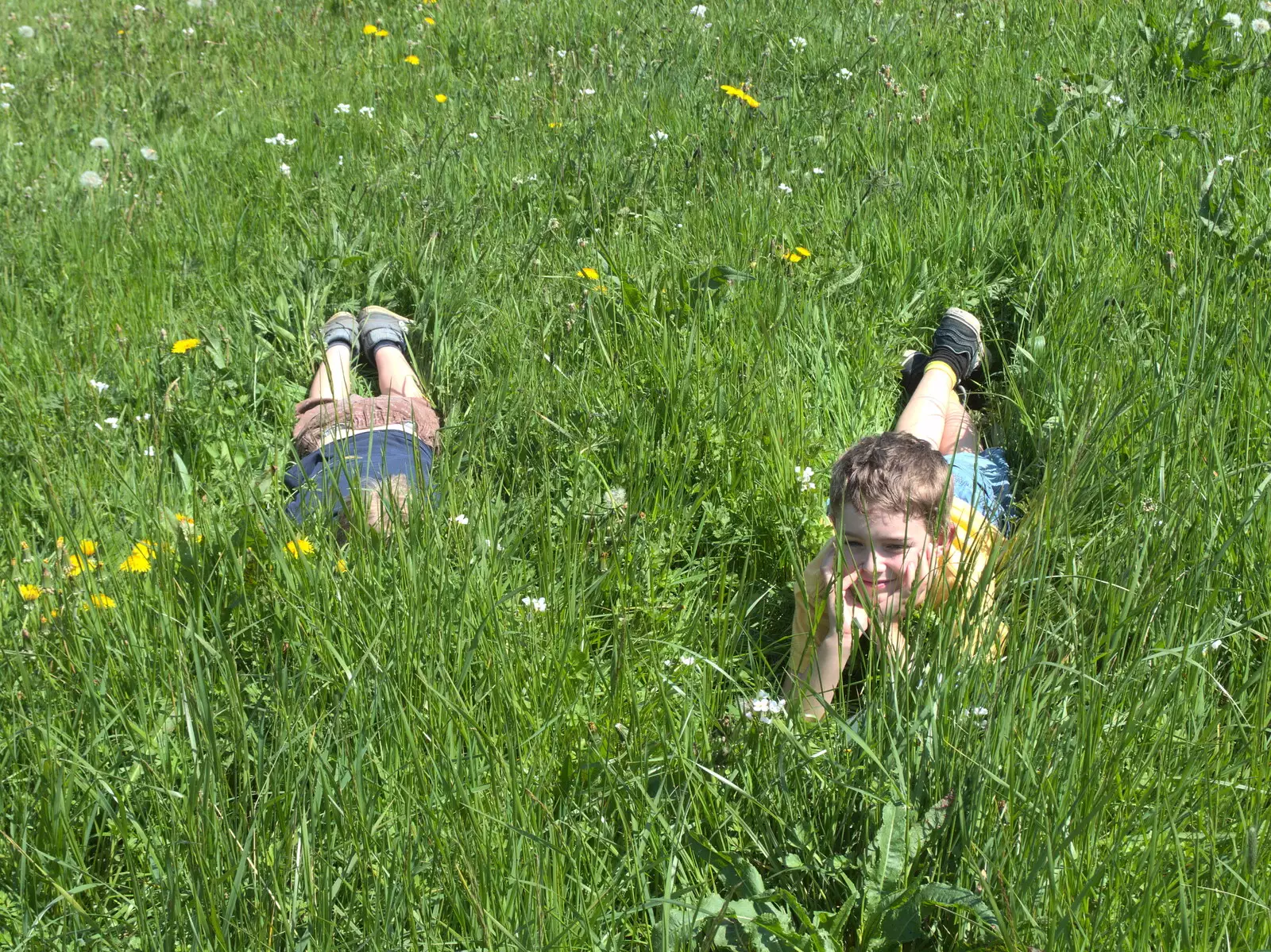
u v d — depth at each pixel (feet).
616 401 10.85
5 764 6.72
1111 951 5.22
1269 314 10.26
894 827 6.03
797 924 6.04
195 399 11.34
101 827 6.74
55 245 15.25
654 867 6.21
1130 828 5.90
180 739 6.93
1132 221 12.96
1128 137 14.85
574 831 6.17
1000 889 5.62
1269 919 5.09
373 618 7.62
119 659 7.50
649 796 6.57
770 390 10.61
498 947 5.59
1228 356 9.98
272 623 7.83
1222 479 7.95
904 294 13.07
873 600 7.29
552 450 10.28
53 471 9.98
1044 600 7.25
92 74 24.90
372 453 10.64
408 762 6.61
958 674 6.55
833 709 6.64
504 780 6.37
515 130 18.02
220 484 10.37
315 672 7.52
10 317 13.12
